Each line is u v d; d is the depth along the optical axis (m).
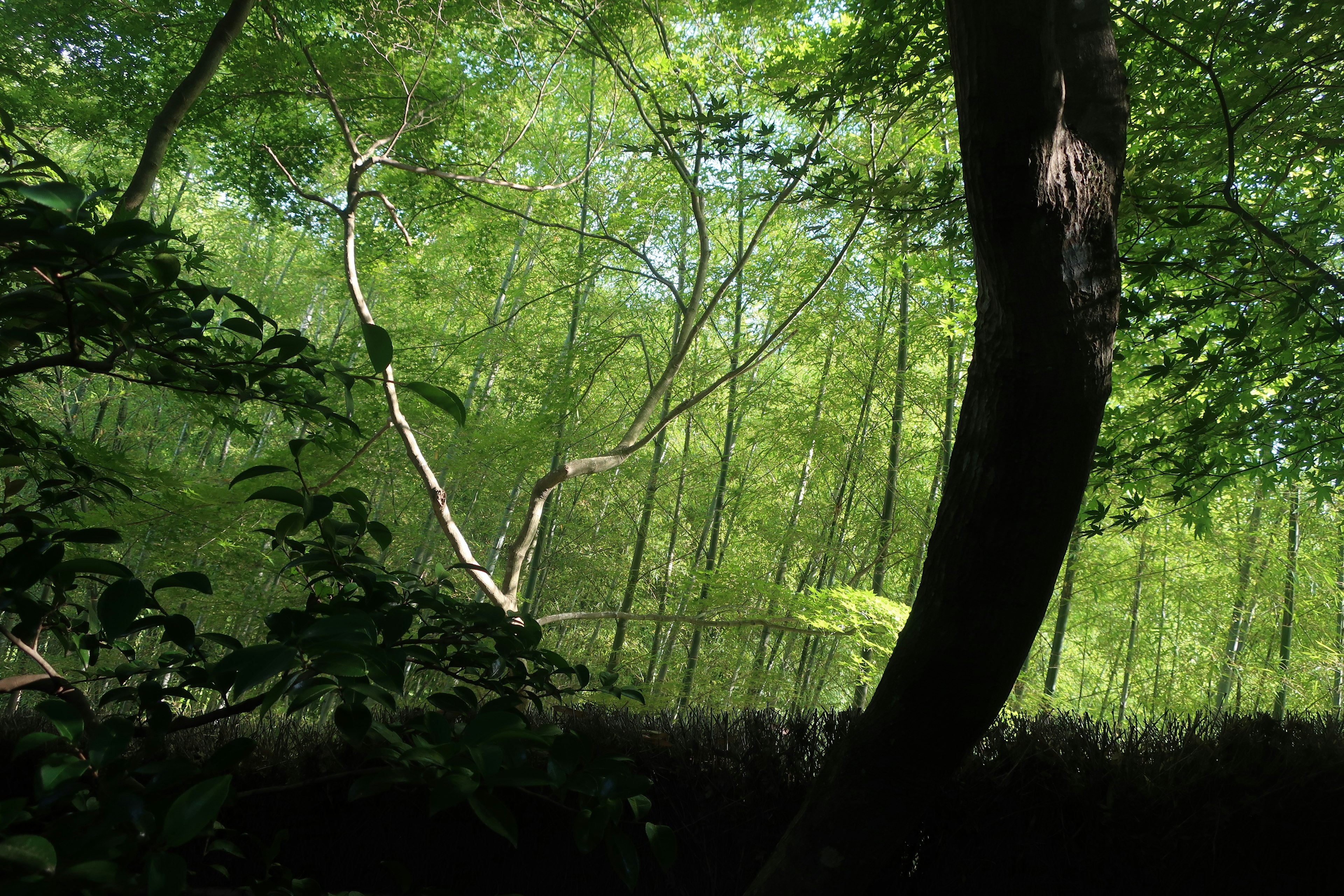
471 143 7.03
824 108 4.02
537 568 11.54
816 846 1.45
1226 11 3.17
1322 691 9.42
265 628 6.64
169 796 1.00
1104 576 9.55
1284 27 3.13
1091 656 12.49
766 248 9.77
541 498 5.32
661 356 10.32
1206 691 10.36
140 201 3.33
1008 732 2.07
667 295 10.45
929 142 6.05
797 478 10.97
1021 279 1.30
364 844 1.89
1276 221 4.08
